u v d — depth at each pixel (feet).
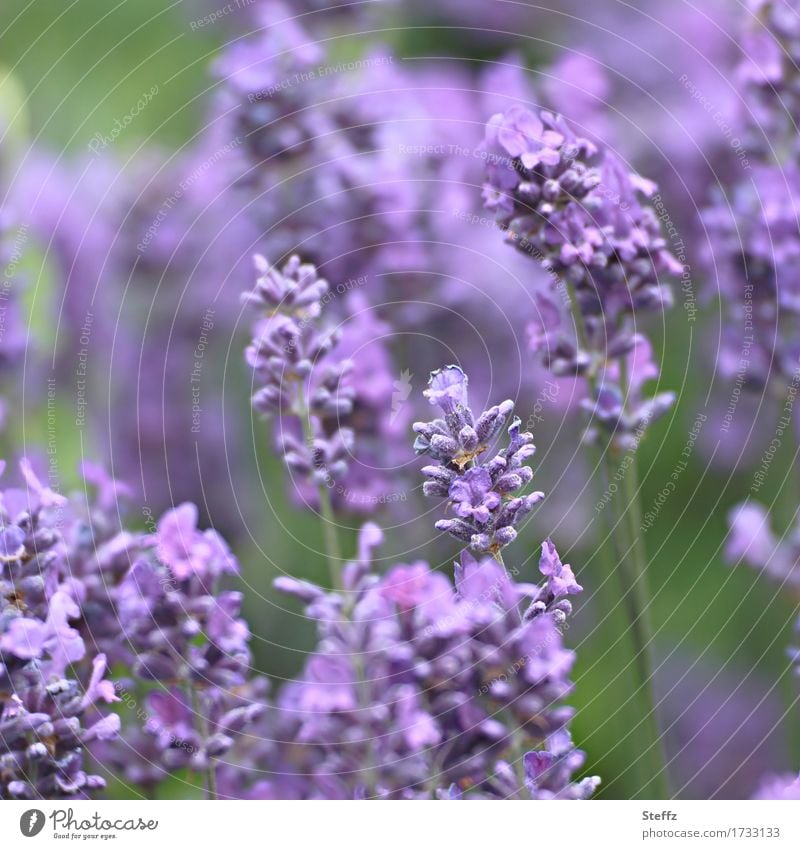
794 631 2.13
